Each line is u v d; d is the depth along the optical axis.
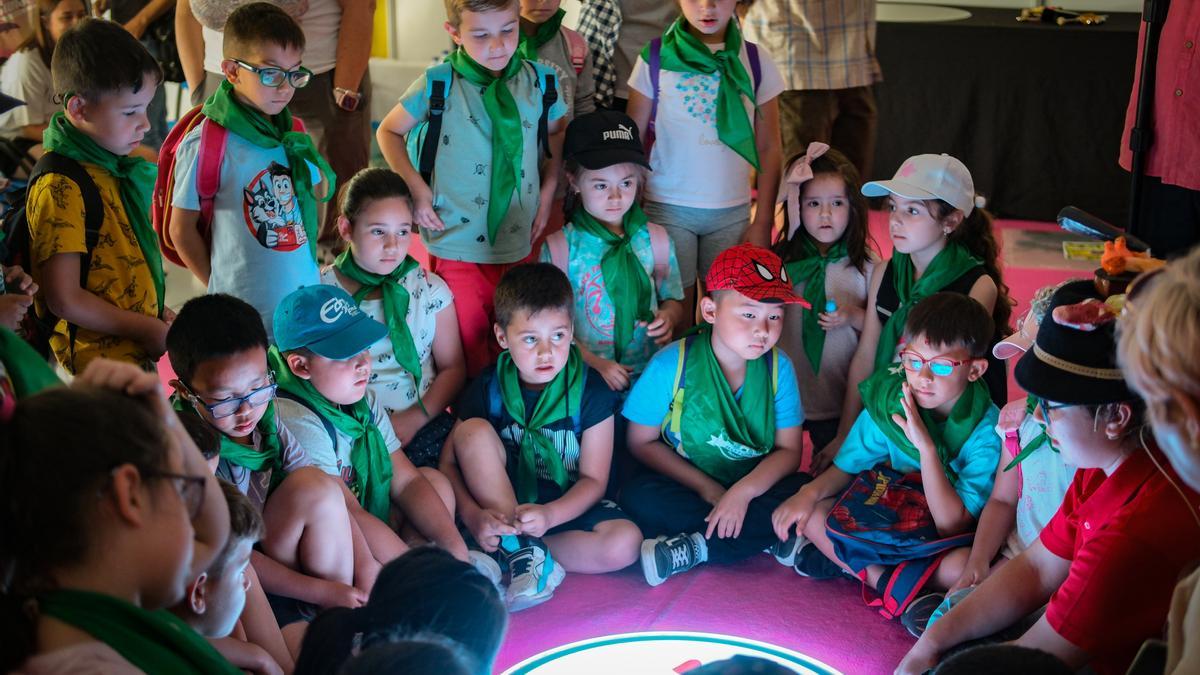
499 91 2.96
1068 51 5.33
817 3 4.07
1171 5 3.13
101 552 1.09
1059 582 2.00
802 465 3.15
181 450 1.20
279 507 2.17
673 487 2.72
